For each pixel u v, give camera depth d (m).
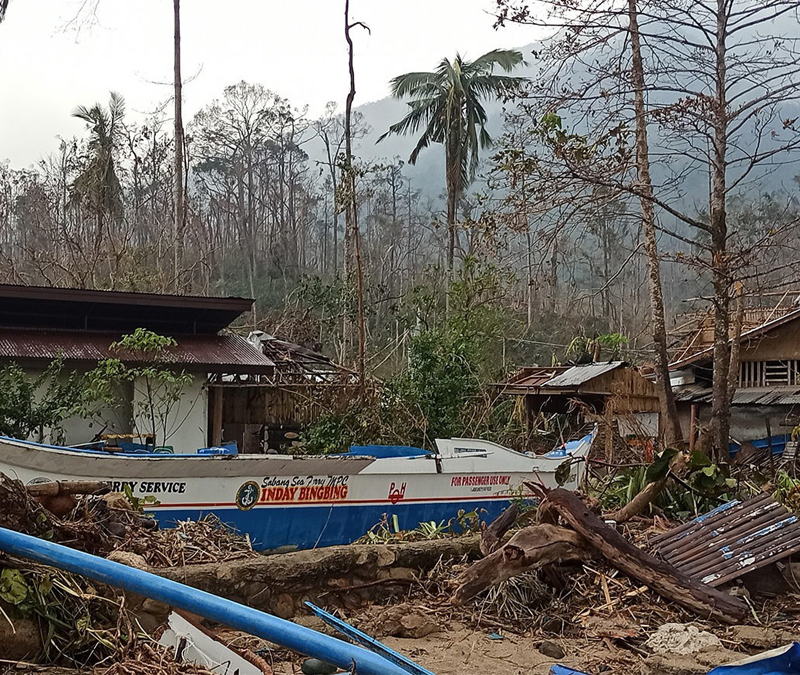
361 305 17.94
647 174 13.36
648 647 6.18
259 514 9.54
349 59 23.31
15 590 4.22
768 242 14.69
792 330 20.95
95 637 4.32
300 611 6.55
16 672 4.01
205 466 9.11
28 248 30.56
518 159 11.77
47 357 13.55
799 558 8.08
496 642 6.29
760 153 13.62
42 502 5.38
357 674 2.83
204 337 16.14
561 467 11.40
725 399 13.37
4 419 12.12
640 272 44.72
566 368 22.34
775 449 20.53
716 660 5.72
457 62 27.77
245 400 16.59
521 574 7.17
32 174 38.56
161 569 6.00
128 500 7.32
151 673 4.00
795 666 4.38
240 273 42.00
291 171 47.91
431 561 7.55
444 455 11.02
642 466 10.85
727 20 12.78
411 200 62.03
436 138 28.52
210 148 47.84
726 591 7.34
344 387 16.50
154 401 14.54
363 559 7.05
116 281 25.59
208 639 4.59
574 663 5.87
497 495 11.48
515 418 17.95
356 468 10.13
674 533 8.33
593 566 7.43
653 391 21.22
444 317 21.20
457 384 16.41
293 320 28.25
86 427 14.34
